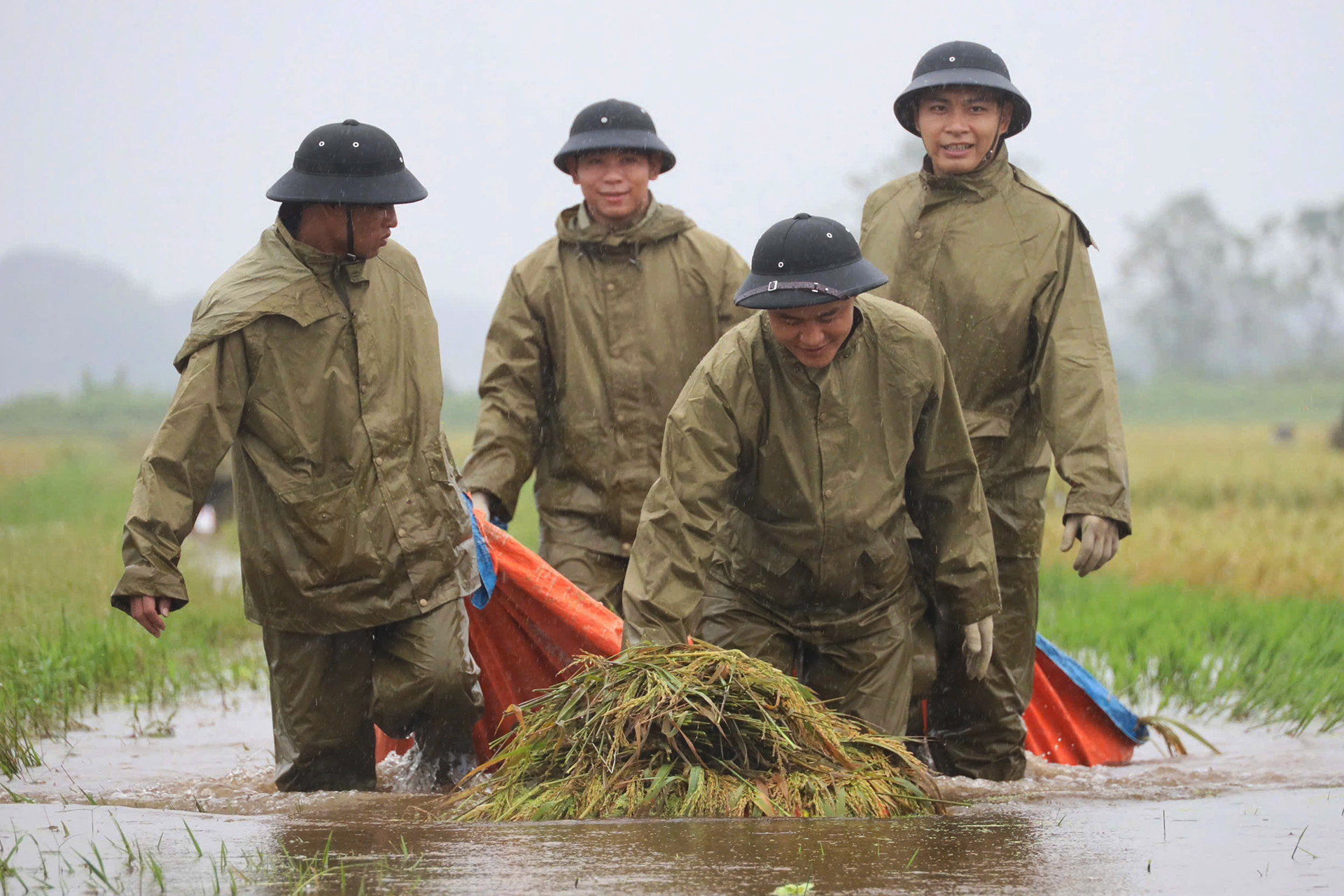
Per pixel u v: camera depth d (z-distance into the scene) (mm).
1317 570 33625
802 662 16781
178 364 15398
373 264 16016
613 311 20203
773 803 12656
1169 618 27359
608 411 20250
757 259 14062
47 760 17359
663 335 20172
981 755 18109
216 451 15148
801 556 15562
